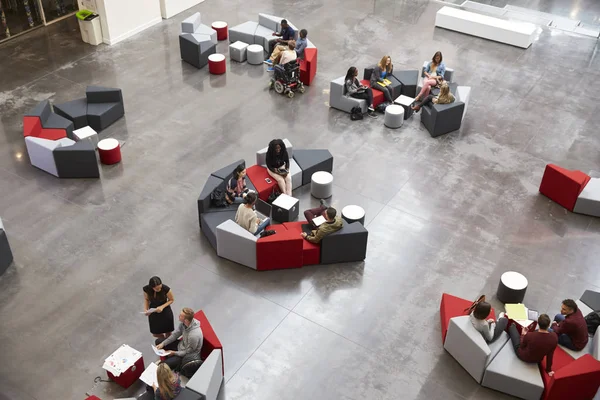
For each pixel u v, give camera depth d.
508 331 8.91
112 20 16.86
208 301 9.88
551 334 8.17
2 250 10.11
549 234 11.45
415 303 10.01
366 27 18.42
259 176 11.67
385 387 8.73
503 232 11.45
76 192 11.98
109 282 10.13
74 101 13.92
